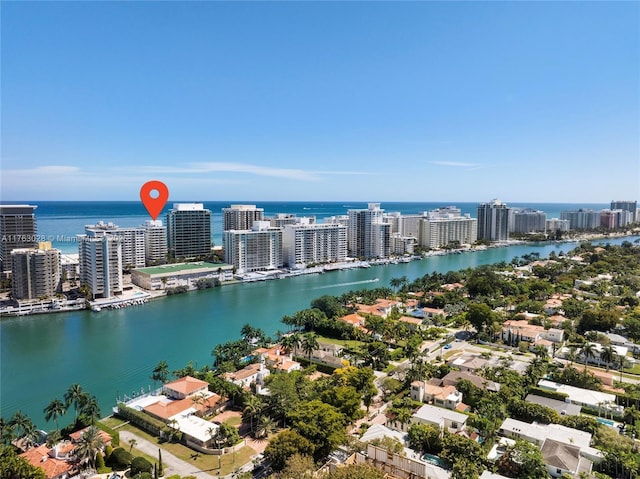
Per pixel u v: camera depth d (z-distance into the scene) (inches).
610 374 6067.9
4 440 4035.4
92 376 6122.1
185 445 4328.3
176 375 5836.6
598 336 7199.8
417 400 5255.9
